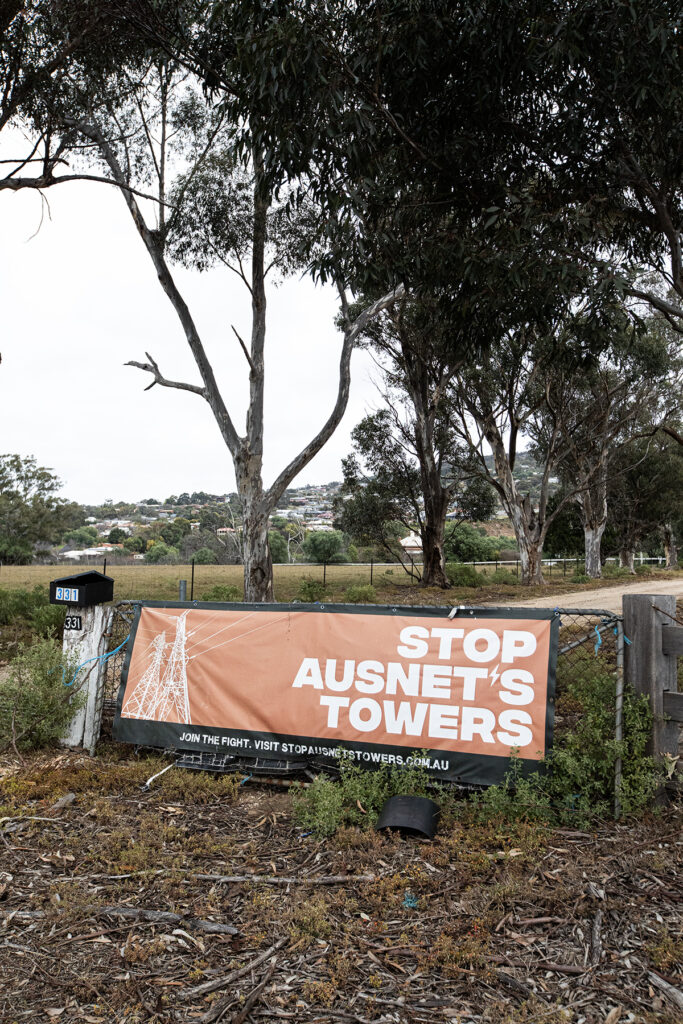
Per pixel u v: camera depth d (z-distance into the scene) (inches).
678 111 362.0
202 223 657.0
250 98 358.6
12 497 2164.1
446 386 1082.1
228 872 157.8
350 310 1044.5
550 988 114.3
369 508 1172.5
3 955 125.3
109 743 251.1
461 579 1206.9
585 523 1536.7
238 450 682.8
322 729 216.2
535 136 397.7
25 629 600.4
